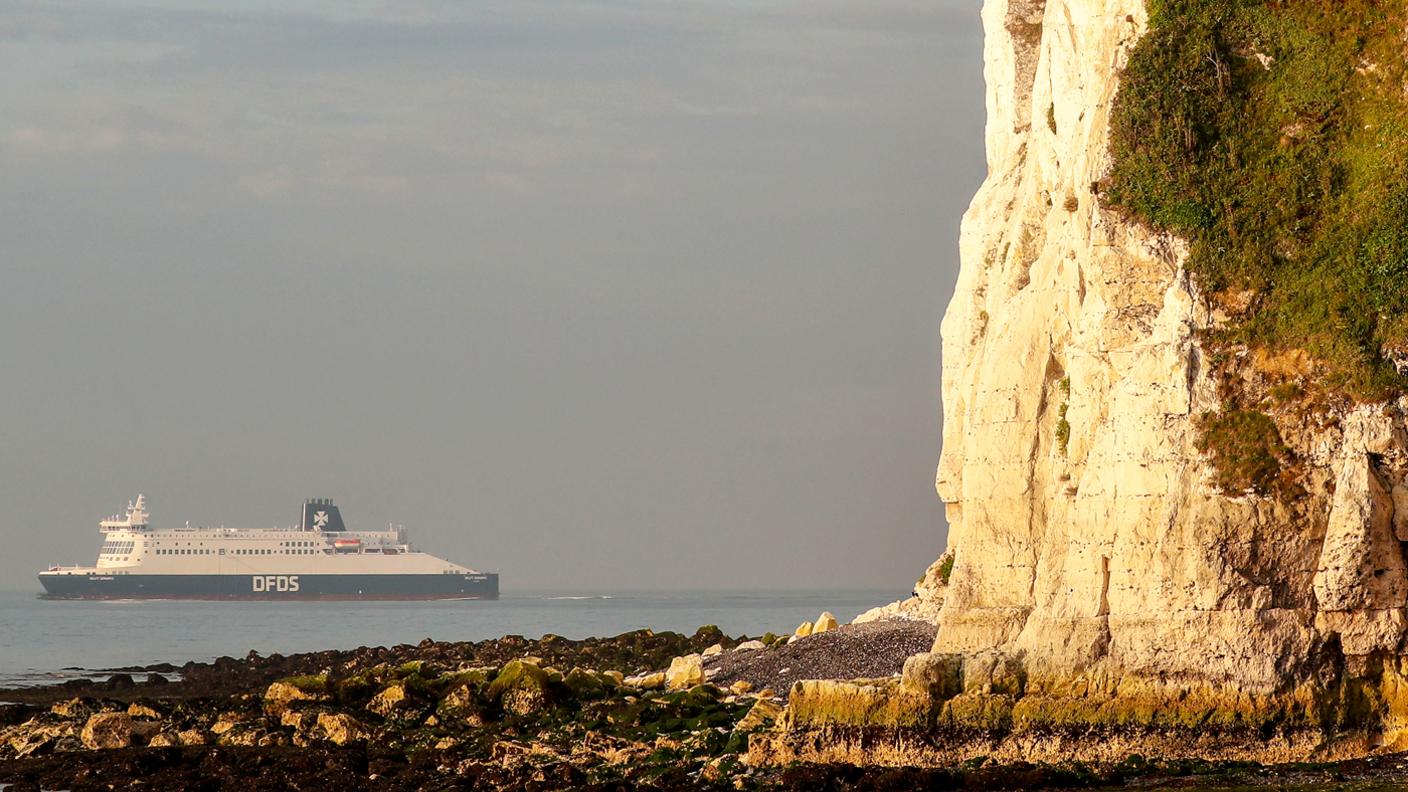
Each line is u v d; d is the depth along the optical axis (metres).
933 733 153.75
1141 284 155.50
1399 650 143.25
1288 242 150.88
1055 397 180.88
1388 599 142.75
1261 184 153.12
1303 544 144.12
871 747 155.62
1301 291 148.62
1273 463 144.88
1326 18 156.38
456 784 164.75
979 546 185.38
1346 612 143.00
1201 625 145.00
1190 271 151.88
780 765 158.25
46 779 178.62
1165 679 146.00
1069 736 148.88
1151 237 154.62
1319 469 144.25
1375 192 149.12
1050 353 180.62
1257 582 144.38
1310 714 143.00
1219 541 144.38
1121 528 149.62
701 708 197.38
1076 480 160.00
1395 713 143.00
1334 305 146.88
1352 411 144.38
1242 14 159.12
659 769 163.25
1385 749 141.75
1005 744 151.12
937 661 155.62
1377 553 142.12
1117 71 161.88
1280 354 147.75
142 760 183.75
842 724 157.00
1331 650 144.00
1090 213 160.38
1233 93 156.88
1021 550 181.38
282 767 180.00
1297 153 153.62
